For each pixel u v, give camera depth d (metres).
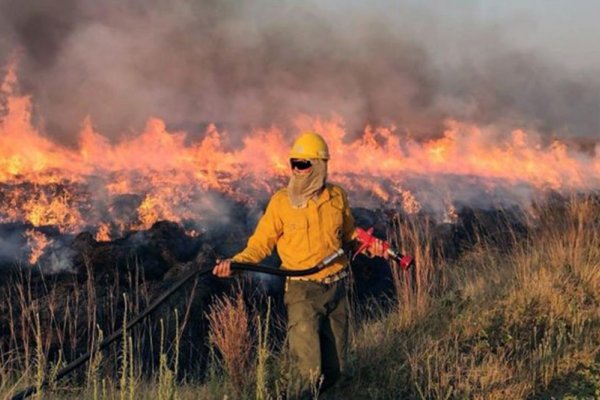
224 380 5.49
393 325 6.83
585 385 5.52
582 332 6.51
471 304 7.18
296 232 4.68
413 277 8.09
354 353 5.92
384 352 6.05
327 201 4.73
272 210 4.75
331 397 5.52
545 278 7.45
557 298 7.09
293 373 4.88
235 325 5.36
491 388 5.45
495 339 6.36
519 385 5.44
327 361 4.84
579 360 5.89
